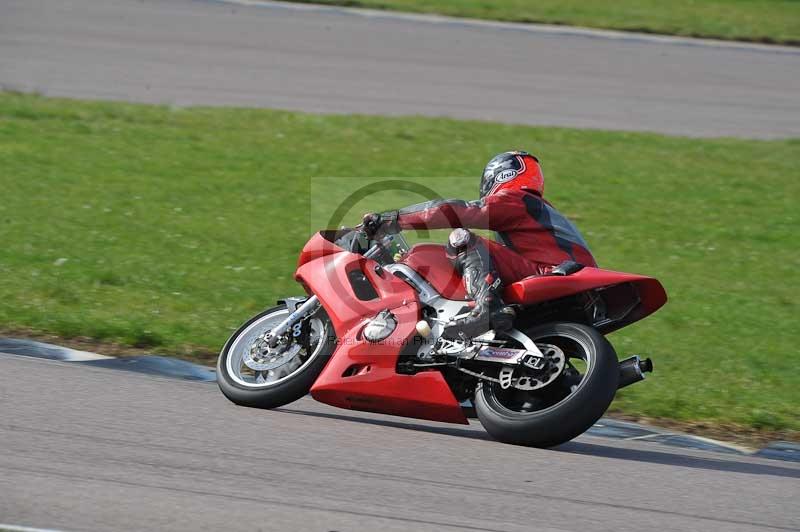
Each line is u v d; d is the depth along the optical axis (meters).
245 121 63.03
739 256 46.62
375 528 16.56
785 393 29.66
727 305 39.25
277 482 18.61
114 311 32.31
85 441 20.22
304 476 19.08
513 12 97.19
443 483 19.22
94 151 54.84
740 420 26.97
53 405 22.52
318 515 17.00
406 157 57.97
